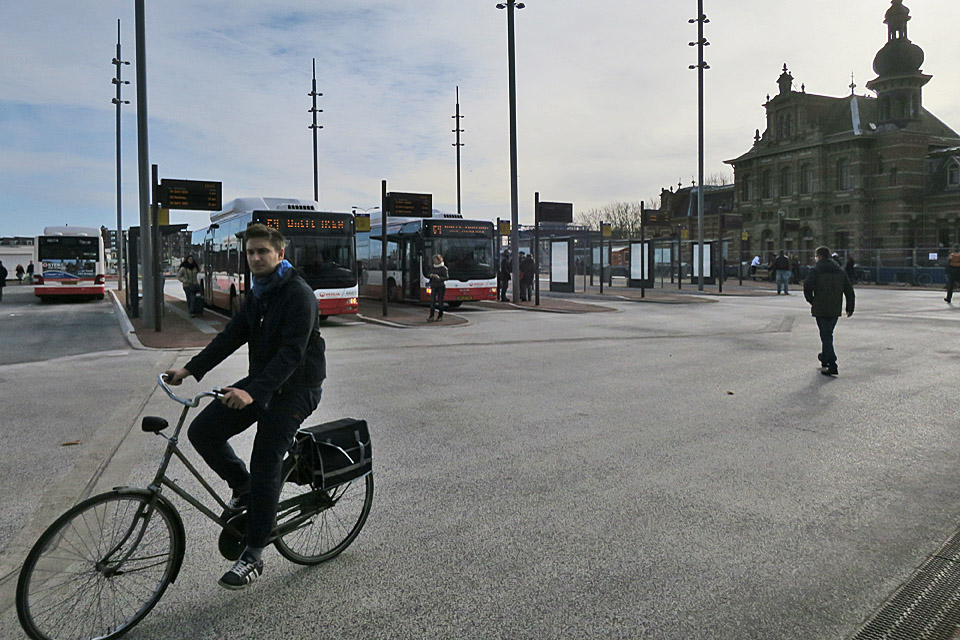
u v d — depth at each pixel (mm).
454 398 7863
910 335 13828
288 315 3236
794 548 3785
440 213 23234
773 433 6219
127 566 2975
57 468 5309
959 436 6074
